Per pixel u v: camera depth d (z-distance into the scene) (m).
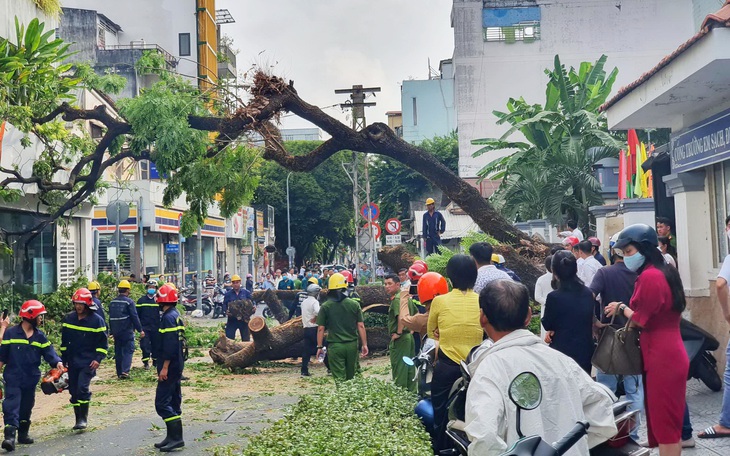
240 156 15.78
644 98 10.25
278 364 16.92
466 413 3.38
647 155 16.98
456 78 49.78
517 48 49.62
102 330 10.22
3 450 8.98
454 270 6.40
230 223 54.25
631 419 3.98
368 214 33.91
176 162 14.71
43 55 15.05
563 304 6.56
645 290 5.61
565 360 3.51
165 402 8.84
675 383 5.57
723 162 10.20
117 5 56.59
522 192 25.97
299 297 23.53
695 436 7.46
